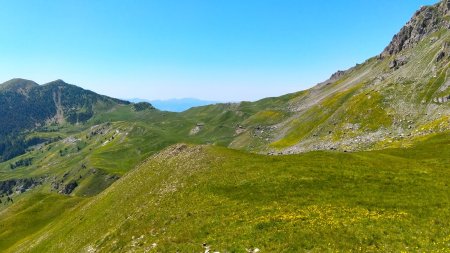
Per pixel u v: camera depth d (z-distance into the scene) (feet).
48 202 415.44
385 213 124.36
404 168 186.91
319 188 156.76
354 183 160.97
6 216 406.21
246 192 161.99
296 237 110.22
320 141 626.23
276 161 203.21
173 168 226.99
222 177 186.60
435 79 597.52
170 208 167.53
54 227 279.90
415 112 556.92
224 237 121.08
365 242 104.12
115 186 262.67
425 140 408.46
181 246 123.65
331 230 111.96
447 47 640.58
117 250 148.77
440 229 109.09
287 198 148.36
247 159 209.26
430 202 132.98
